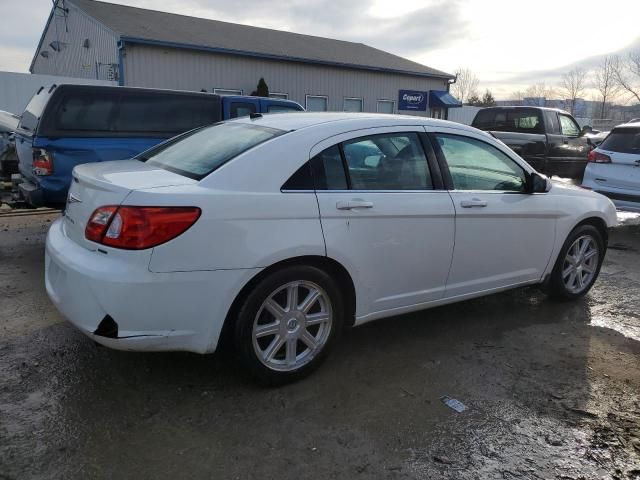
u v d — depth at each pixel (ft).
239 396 10.10
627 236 26.25
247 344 9.77
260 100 25.75
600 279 18.58
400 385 10.79
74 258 9.23
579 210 15.17
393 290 11.60
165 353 11.64
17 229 22.79
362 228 10.68
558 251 14.92
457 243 12.34
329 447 8.73
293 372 10.48
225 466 8.19
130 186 9.12
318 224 10.09
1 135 25.05
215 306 9.24
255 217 9.41
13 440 8.52
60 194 19.52
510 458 8.64
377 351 12.30
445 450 8.78
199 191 9.12
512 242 13.56
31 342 11.93
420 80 81.92
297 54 66.95
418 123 12.25
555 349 12.73
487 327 13.96
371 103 76.38
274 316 10.12
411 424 9.45
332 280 10.59
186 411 9.55
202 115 23.43
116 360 11.24
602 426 9.61
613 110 143.54
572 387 10.94
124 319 8.71
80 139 19.75
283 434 9.02
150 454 8.38
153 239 8.63
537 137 38.73
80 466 8.02
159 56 55.21
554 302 15.98
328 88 70.69
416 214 11.43
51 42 77.51
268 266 9.60
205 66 58.75
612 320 14.74
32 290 15.21
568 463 8.58
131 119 21.17
